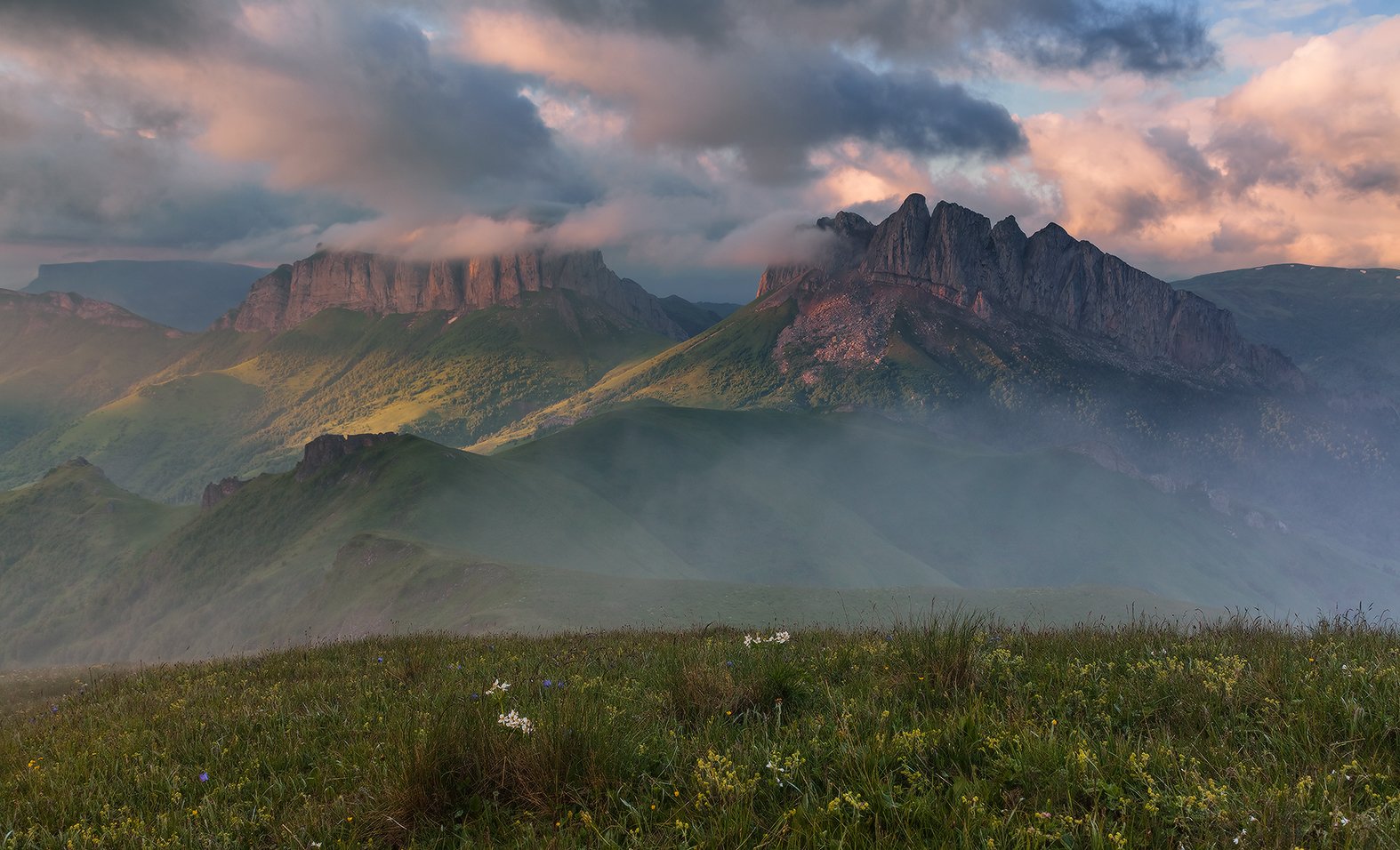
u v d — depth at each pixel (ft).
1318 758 13.67
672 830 13.04
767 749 15.69
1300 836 11.07
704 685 20.77
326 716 23.81
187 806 16.78
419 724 19.75
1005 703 17.65
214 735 22.54
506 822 14.66
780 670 20.99
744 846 12.19
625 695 22.27
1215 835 11.41
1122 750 14.19
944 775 14.06
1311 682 17.24
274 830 15.14
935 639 22.26
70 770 20.13
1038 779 13.60
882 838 11.96
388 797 15.48
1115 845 11.35
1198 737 15.08
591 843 13.12
